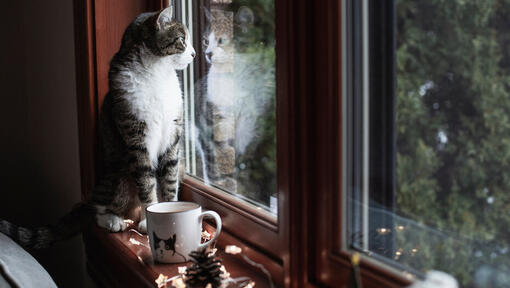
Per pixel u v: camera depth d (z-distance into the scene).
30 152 1.88
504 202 0.47
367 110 0.64
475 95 0.49
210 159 1.23
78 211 1.55
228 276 0.80
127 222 1.35
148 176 1.32
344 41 0.64
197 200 1.22
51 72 1.79
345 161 0.66
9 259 1.07
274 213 0.88
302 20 0.66
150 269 0.94
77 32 1.48
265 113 0.91
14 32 1.81
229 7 1.07
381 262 0.61
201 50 1.29
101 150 1.49
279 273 0.78
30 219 1.90
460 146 0.51
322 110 0.65
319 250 0.68
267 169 0.91
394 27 0.59
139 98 1.27
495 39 0.47
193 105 1.36
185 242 0.94
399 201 0.59
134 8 1.47
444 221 0.53
